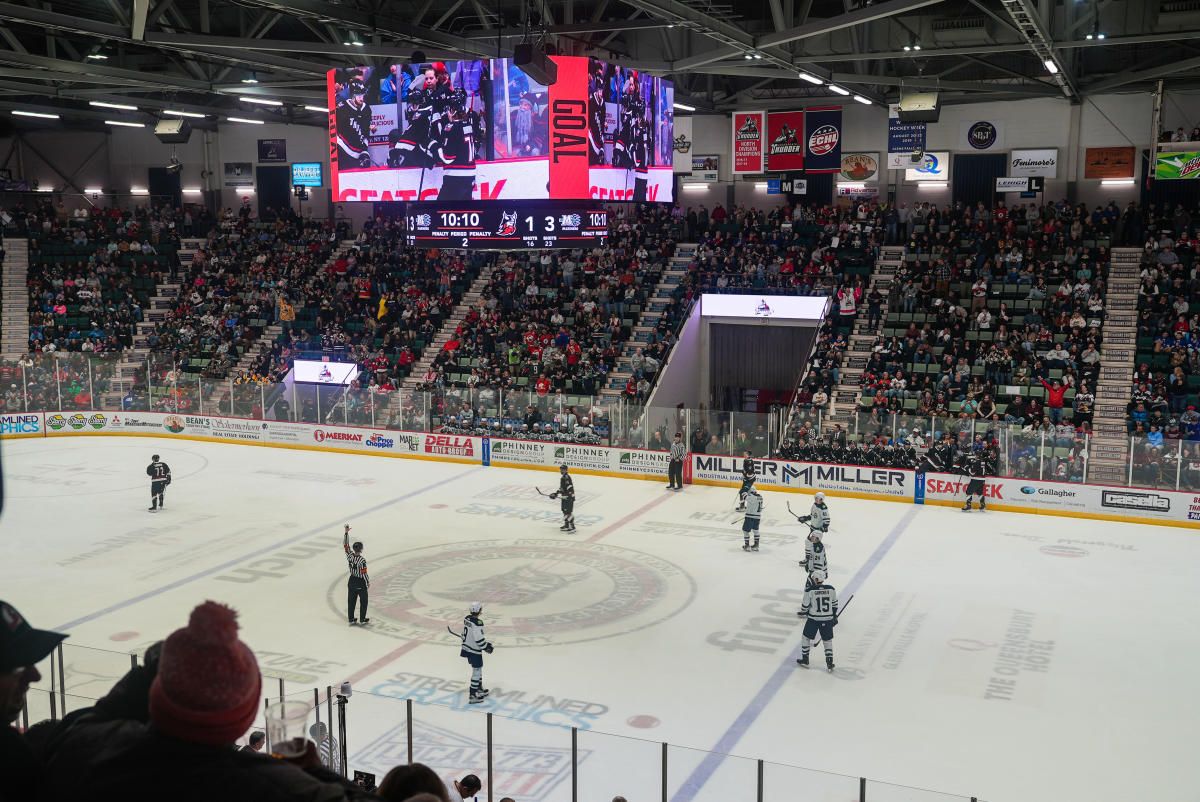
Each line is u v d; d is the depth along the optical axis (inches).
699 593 978.7
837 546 1125.1
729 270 1795.0
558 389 1631.4
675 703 741.9
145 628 879.1
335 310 1905.8
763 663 815.7
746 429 1391.5
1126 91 1637.6
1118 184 1686.8
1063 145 1707.7
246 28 1619.1
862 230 1782.7
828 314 1628.9
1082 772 639.8
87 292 1964.8
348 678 783.7
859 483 1332.4
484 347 1717.5
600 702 743.7
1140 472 1202.6
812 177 1918.1
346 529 900.6
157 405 1742.1
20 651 73.3
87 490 1380.4
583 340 1700.3
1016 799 605.9
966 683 774.5
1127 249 1604.3
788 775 467.2
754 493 1099.9
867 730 698.8
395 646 851.4
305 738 103.9
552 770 505.4
